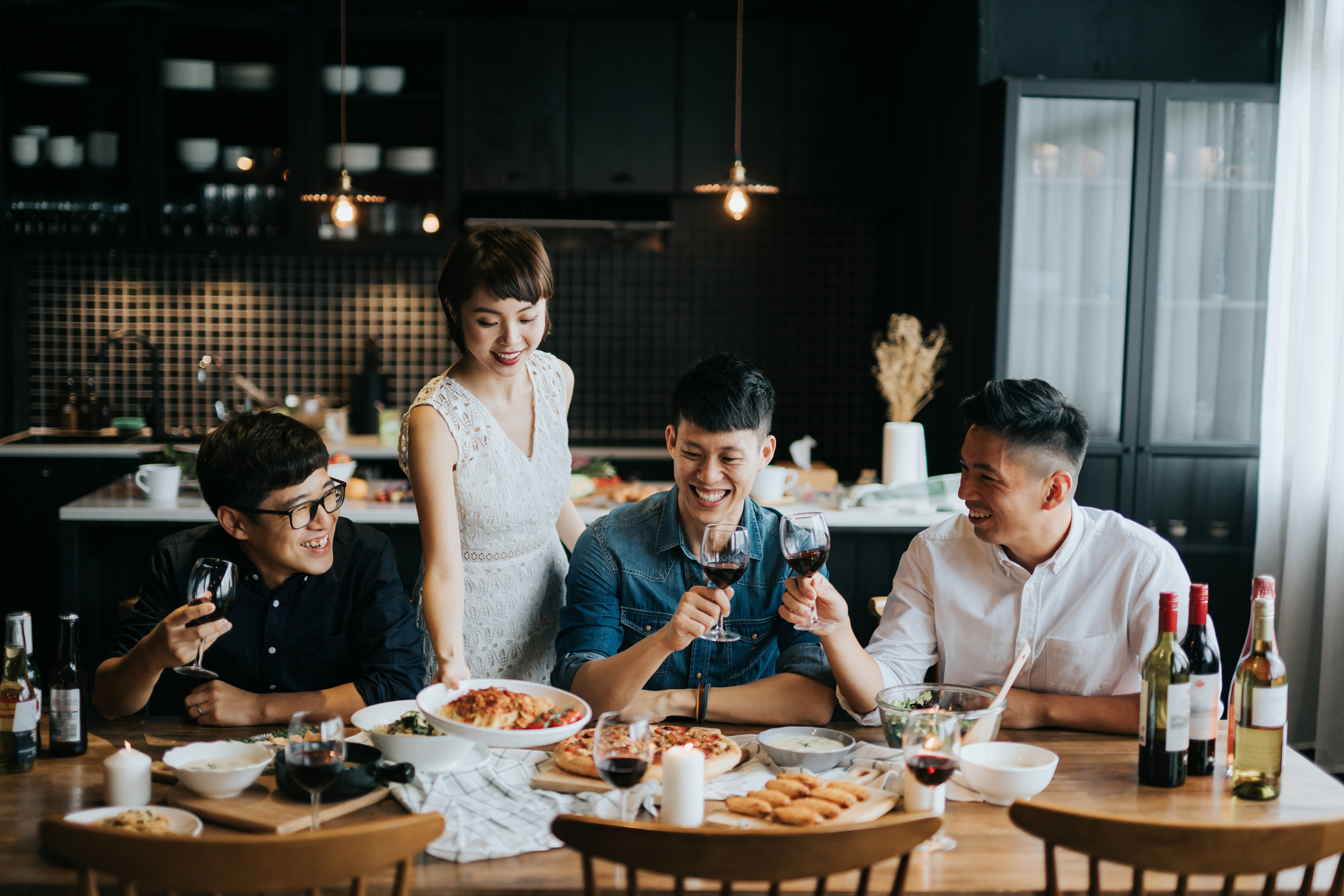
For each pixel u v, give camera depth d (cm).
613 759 130
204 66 476
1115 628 185
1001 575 189
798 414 540
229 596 165
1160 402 400
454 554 195
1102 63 406
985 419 171
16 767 156
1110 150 390
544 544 227
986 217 398
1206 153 391
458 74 478
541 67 479
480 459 203
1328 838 115
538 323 193
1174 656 154
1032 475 171
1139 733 169
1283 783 157
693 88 482
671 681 196
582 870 126
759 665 196
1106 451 396
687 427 178
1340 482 339
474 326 189
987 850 136
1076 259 393
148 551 354
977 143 404
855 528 356
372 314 529
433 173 483
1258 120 389
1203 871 114
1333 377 352
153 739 170
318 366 531
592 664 178
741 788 150
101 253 518
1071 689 188
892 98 487
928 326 456
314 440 181
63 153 473
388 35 477
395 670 186
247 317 526
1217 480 399
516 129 480
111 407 525
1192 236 394
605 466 412
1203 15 407
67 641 164
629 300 535
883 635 196
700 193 494
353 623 194
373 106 481
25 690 158
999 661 190
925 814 115
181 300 523
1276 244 378
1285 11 385
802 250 536
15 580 462
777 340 539
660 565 196
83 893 112
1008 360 393
